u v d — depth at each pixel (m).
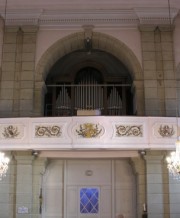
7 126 11.38
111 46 13.04
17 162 11.66
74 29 12.86
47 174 12.70
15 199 11.45
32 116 12.02
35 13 12.70
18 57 12.58
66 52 13.47
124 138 11.08
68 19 12.81
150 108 12.02
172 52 12.53
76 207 12.52
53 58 13.10
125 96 14.01
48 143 11.12
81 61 14.41
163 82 12.28
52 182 12.66
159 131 11.20
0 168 9.84
